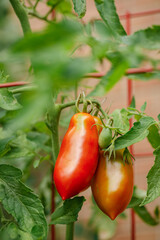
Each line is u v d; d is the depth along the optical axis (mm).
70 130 509
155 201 1059
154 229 1086
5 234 682
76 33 205
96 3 468
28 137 703
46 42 201
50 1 652
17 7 587
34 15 606
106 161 505
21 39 198
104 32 329
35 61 218
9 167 534
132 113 553
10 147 610
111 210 493
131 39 376
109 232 923
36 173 920
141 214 705
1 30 1126
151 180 467
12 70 700
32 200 526
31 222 521
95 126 511
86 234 1083
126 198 496
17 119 210
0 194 527
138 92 1132
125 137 486
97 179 503
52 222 553
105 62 705
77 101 539
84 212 1086
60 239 1048
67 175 477
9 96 511
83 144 490
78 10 538
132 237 727
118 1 1158
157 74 415
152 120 488
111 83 244
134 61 281
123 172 499
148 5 1144
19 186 530
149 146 1066
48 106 585
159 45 357
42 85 214
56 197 748
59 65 211
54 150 600
